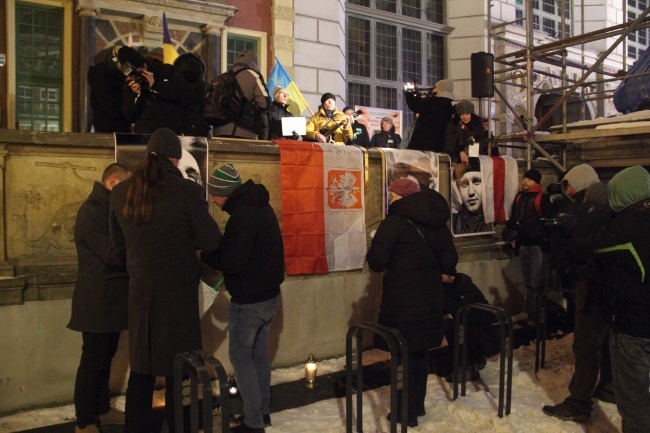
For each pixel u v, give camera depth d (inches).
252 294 151.6
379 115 453.4
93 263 148.3
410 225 162.7
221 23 382.0
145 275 132.2
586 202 175.2
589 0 601.6
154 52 361.7
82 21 342.3
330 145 223.5
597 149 300.8
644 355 133.2
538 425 169.2
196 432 122.9
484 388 197.5
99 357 149.3
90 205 149.0
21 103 339.6
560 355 230.8
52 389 170.9
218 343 199.5
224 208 153.3
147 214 131.6
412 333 161.0
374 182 239.3
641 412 134.5
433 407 181.0
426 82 543.2
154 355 131.1
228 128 222.8
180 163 186.1
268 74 407.8
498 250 288.7
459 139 275.3
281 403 182.1
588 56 578.2
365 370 213.9
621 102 323.9
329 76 434.0
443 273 175.0
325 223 220.2
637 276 131.9
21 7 338.0
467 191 272.5
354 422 167.9
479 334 199.9
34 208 170.1
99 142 175.6
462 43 548.1
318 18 427.5
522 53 315.6
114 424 160.6
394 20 517.7
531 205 271.0
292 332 216.7
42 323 168.9
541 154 321.7
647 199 136.0
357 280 234.5
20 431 154.7
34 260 170.4
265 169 209.3
